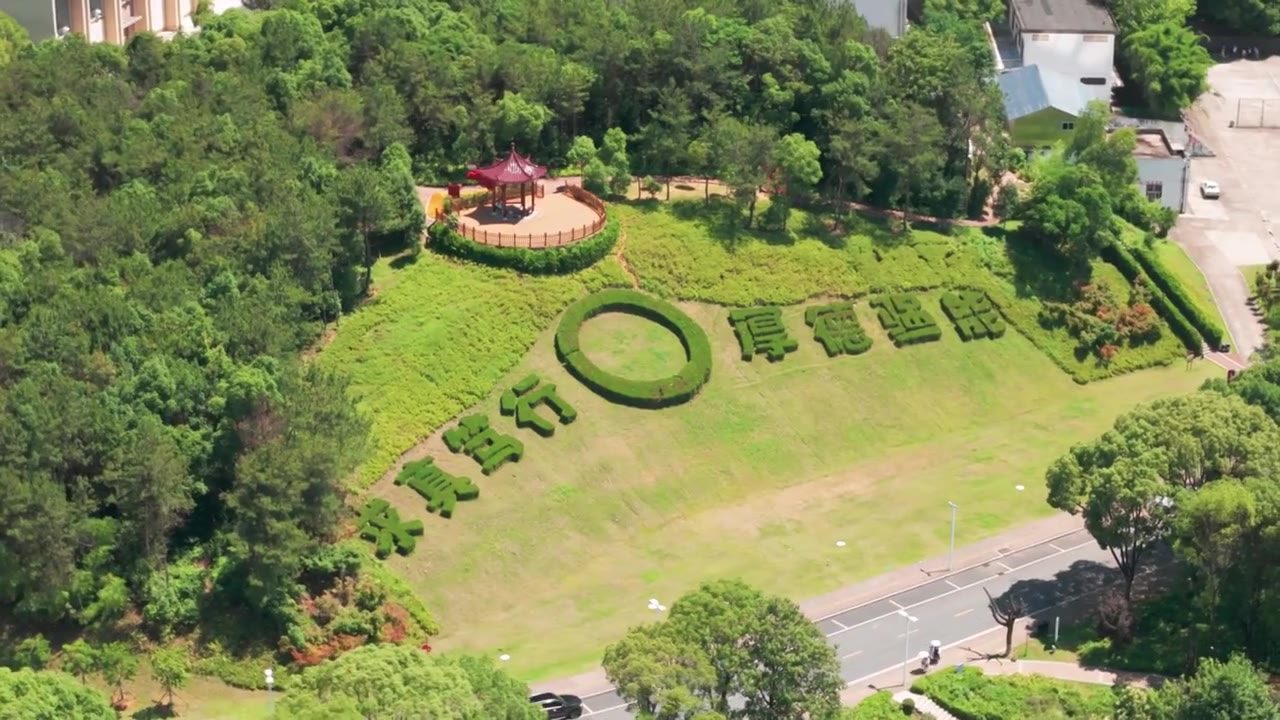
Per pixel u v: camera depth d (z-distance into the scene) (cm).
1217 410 17012
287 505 15875
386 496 17662
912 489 19362
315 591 16412
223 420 16650
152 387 16538
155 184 19888
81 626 15762
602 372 19562
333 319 19125
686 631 13575
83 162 19850
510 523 17862
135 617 15888
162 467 15738
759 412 19950
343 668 12800
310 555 16338
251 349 17450
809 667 13550
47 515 15300
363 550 16888
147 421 16112
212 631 15938
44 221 18438
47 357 16588
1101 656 16425
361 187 19238
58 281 17450
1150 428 16900
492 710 13038
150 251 18688
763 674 13538
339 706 12062
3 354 16362
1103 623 16712
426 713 12281
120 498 15850
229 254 18525
